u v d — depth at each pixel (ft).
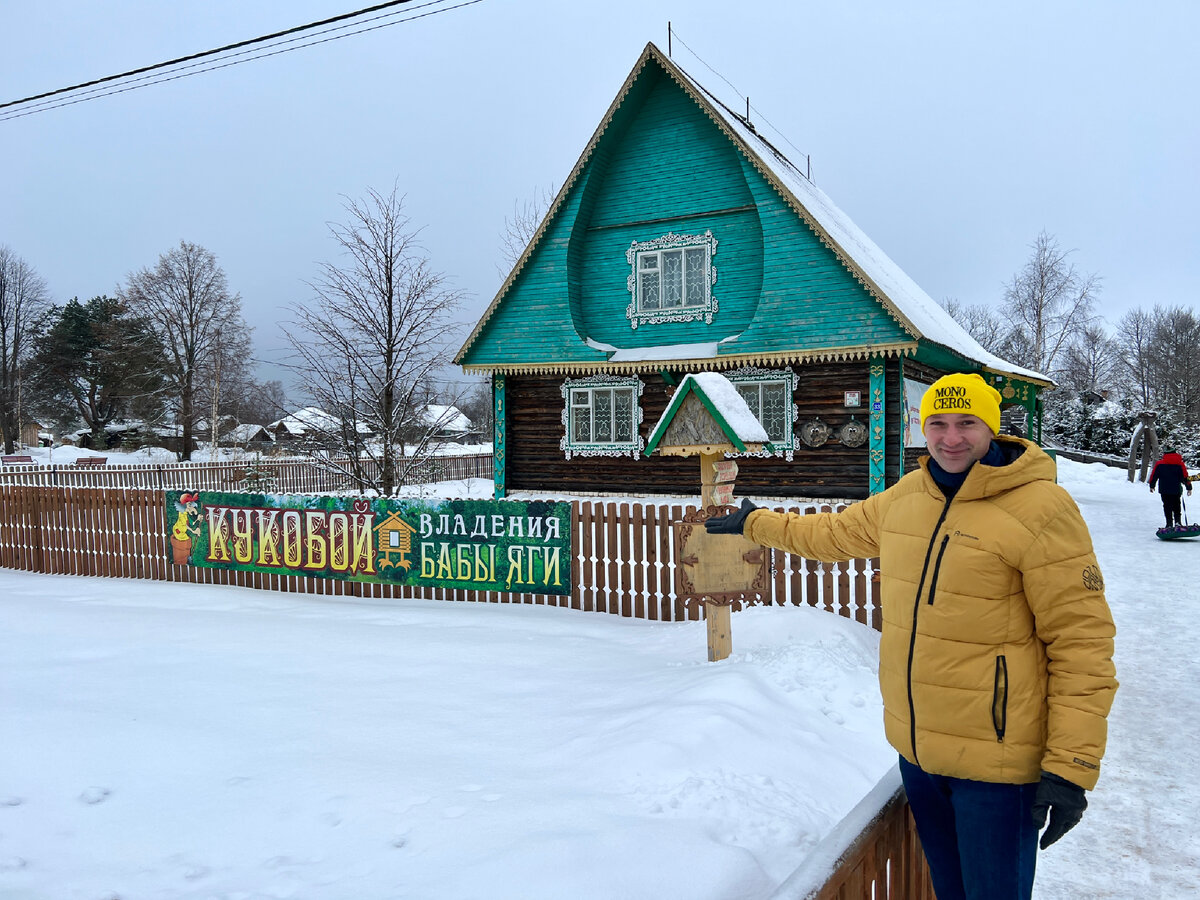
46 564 33.81
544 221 56.39
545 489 59.52
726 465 18.01
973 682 6.91
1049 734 6.54
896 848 7.74
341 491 72.69
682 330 55.57
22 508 34.37
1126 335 232.94
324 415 53.83
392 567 26.40
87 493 32.27
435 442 60.34
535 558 24.81
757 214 53.31
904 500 7.78
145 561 31.19
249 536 28.53
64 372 211.61
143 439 180.75
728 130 50.60
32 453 189.57
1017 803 6.88
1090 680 6.41
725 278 54.34
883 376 48.24
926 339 46.44
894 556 7.65
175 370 165.58
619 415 57.11
